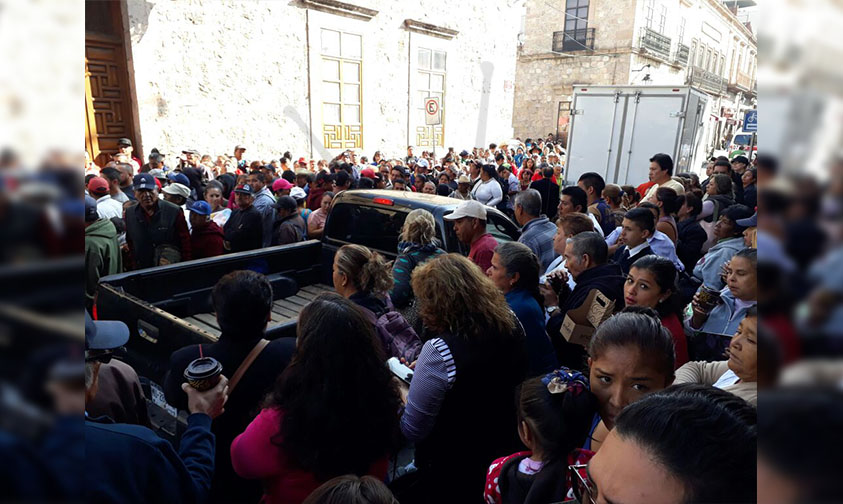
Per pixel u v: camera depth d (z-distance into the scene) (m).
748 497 0.68
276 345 2.06
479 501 2.07
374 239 4.22
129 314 2.84
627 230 3.52
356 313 1.71
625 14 23.08
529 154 15.23
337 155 12.08
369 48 12.42
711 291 2.61
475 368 1.91
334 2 11.30
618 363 1.50
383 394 1.69
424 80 14.14
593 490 0.83
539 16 25.55
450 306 1.96
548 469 1.45
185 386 1.69
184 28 9.22
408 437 1.97
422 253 3.15
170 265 3.53
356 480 1.28
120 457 1.17
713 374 2.11
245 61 10.16
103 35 8.41
